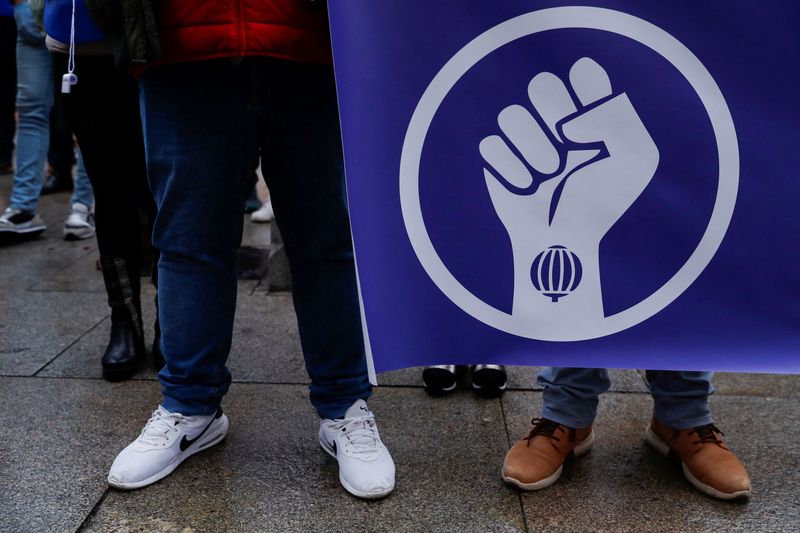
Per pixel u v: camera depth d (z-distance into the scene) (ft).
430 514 6.18
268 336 10.19
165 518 6.08
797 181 5.34
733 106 5.25
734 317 5.61
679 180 5.40
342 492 6.48
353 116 5.27
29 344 9.77
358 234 5.39
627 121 5.32
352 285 6.66
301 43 5.85
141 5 5.49
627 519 6.15
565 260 5.58
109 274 8.68
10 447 7.16
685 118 5.29
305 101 6.13
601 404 8.32
